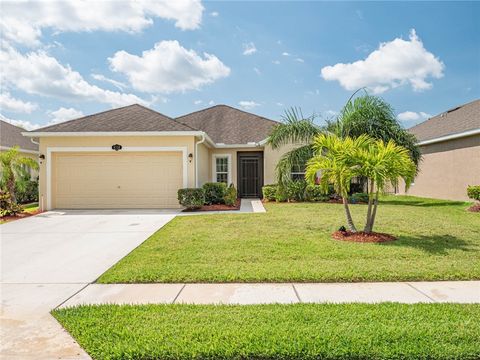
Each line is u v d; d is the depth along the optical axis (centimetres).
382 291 482
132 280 534
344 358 310
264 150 1814
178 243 766
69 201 1460
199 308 420
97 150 1446
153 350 317
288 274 540
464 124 1752
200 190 1386
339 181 817
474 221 1046
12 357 321
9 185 1330
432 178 1997
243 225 986
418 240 780
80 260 671
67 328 373
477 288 491
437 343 325
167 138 1445
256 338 333
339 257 641
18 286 522
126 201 1462
